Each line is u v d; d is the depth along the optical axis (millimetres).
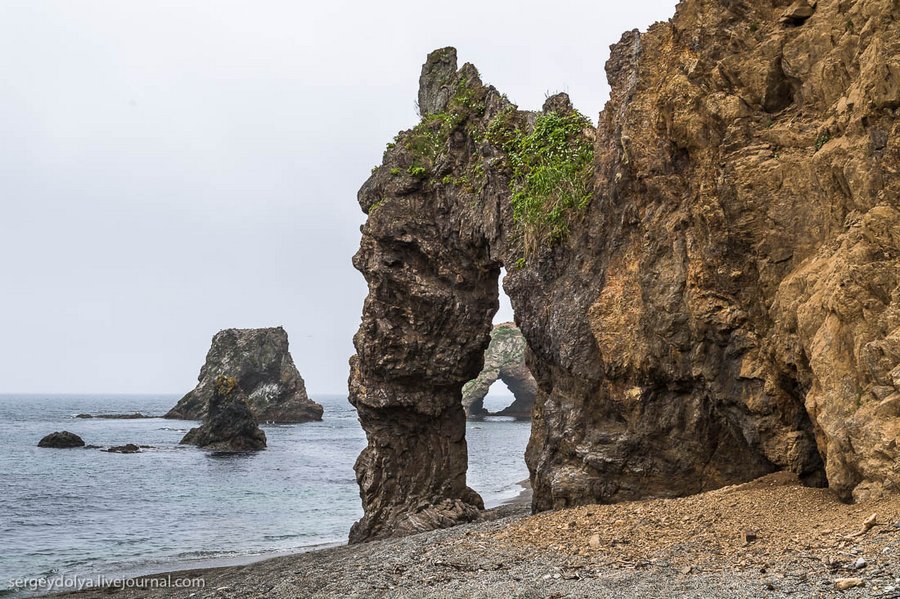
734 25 15492
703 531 12078
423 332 26484
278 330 132625
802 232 13398
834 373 11609
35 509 39438
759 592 8734
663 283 16016
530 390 153250
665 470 16625
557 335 19047
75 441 81062
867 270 11398
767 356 13984
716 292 14828
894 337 10820
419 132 28047
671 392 16469
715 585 9320
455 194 25984
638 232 17266
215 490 47219
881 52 11820
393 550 16672
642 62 17547
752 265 14312
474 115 26266
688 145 15398
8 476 54781
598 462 17438
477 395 151375
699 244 15148
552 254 20172
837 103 13102
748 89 14758
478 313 26750
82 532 32438
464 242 25359
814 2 14359
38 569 24531
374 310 26500
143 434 104312
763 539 10977
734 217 14250
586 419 18359
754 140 14305
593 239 18797
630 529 13109
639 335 16672
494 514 26562
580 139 21188
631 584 9977
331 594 12617
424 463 27406
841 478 11562
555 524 14812
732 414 15023
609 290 17688
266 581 15906
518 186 22609
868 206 11852
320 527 33344
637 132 17047
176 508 39750
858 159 12070
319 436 101312
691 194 15594
